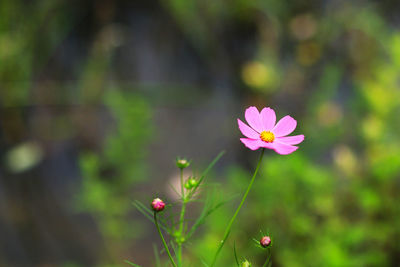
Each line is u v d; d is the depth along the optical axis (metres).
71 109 2.84
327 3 3.12
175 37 3.31
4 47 2.58
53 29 2.85
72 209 2.56
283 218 1.90
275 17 3.02
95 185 2.12
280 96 2.90
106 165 2.39
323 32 3.00
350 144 2.46
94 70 2.87
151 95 2.95
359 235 1.74
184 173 2.50
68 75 2.94
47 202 2.58
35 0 2.71
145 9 3.38
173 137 2.93
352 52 2.89
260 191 1.94
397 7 3.11
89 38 3.06
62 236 2.42
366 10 3.01
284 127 1.34
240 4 3.02
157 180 2.68
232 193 2.06
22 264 2.27
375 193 1.91
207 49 3.21
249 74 2.85
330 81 2.61
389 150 2.04
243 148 2.86
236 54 3.15
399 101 2.07
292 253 1.80
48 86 2.82
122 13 3.32
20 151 2.63
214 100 3.08
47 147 2.76
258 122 1.34
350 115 2.57
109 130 2.81
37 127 2.78
